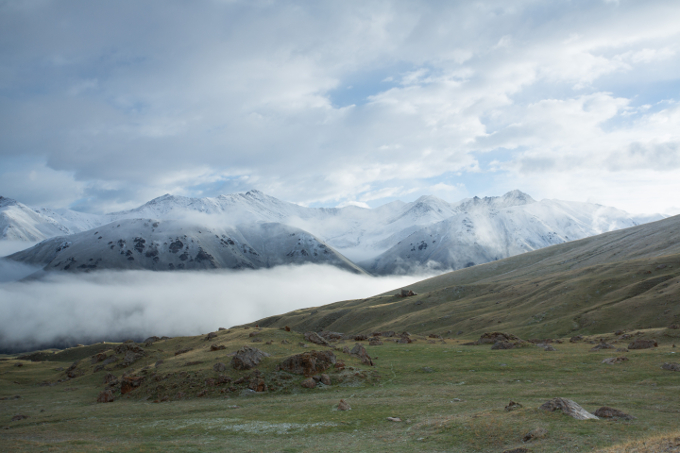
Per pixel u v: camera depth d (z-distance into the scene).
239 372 71.31
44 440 45.78
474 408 45.47
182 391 68.44
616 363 66.81
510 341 92.81
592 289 160.62
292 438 40.50
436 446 33.47
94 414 60.84
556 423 34.41
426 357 83.44
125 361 103.81
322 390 65.19
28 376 111.69
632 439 30.14
